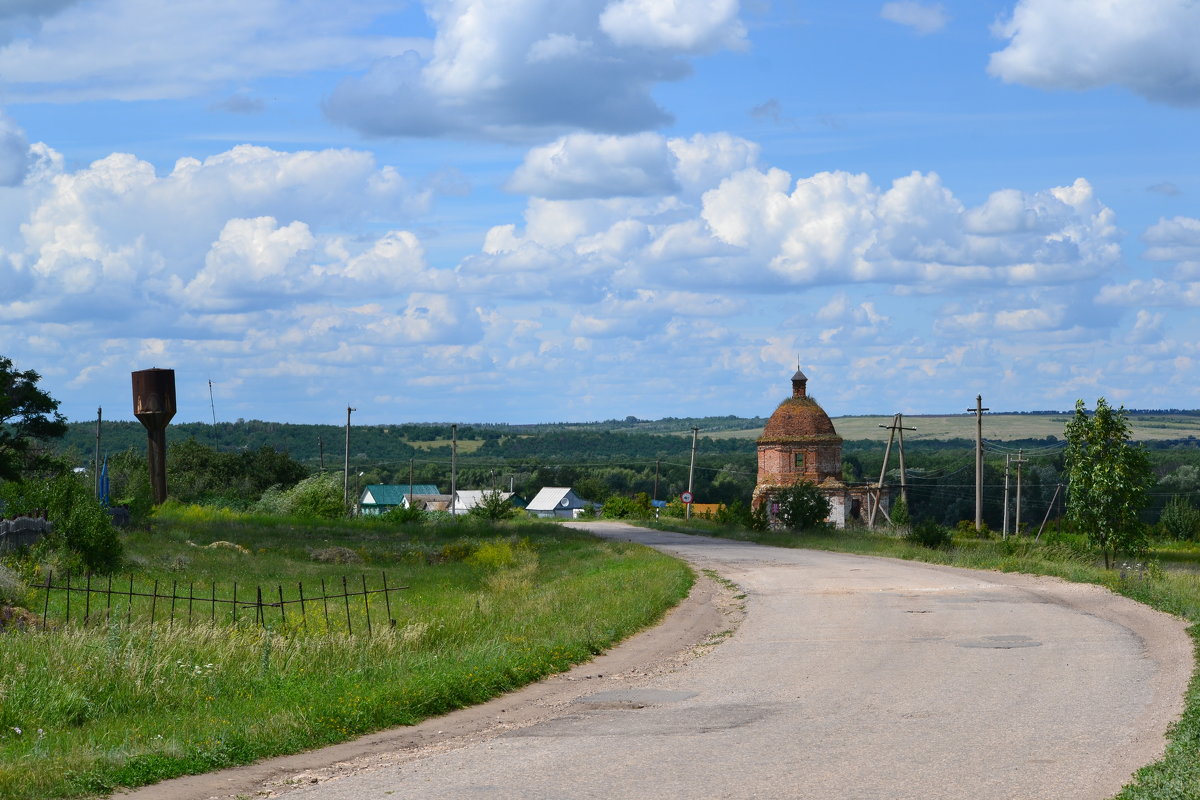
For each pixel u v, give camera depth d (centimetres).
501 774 957
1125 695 1248
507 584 3098
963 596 2397
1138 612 2022
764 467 7488
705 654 1720
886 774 920
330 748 1097
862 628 1933
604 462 18212
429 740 1135
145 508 4512
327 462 17525
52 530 2831
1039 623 1917
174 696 1323
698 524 6425
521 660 1558
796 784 894
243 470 10056
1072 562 3053
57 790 883
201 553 3600
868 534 4916
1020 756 973
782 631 1945
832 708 1232
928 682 1377
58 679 1285
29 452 6316
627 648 1819
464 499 13838
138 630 1588
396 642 1712
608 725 1185
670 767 965
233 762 1016
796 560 3694
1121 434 2977
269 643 1547
